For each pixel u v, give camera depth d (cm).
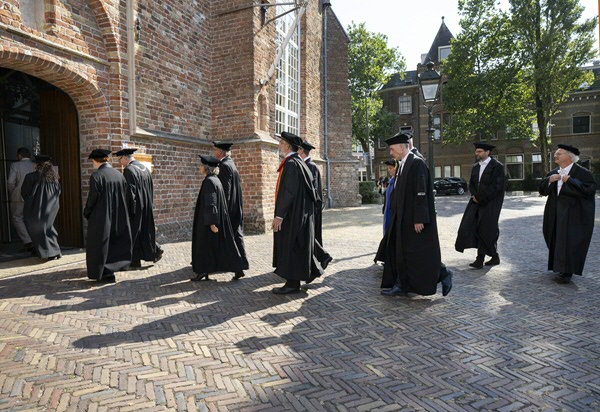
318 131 1750
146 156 788
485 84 2602
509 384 267
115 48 715
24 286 501
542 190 566
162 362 298
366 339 343
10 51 552
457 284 523
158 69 834
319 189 637
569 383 268
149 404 241
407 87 3819
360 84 2956
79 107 711
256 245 832
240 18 1000
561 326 371
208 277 559
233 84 1011
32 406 238
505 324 377
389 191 611
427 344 332
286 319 392
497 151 3484
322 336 349
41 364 293
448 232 1020
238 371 285
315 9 1703
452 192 3102
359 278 558
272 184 1056
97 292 480
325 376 278
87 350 317
